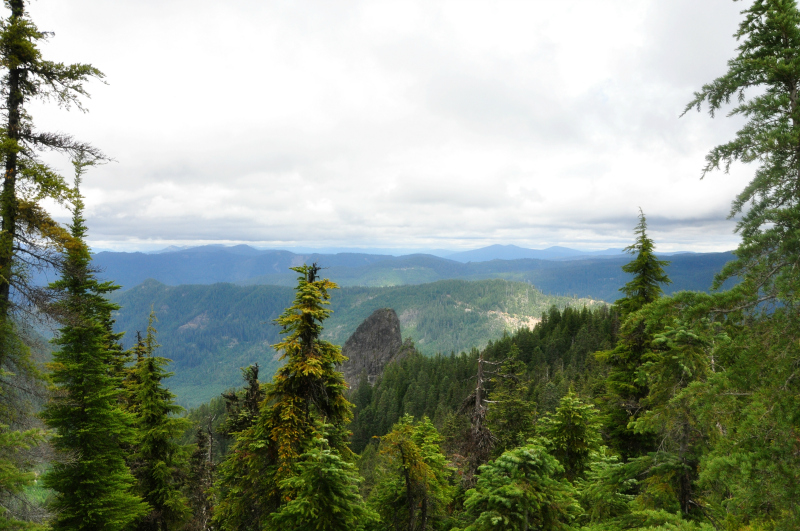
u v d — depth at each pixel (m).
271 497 13.17
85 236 15.90
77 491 14.45
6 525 10.52
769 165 6.64
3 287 11.24
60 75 11.90
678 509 9.37
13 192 11.17
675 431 10.23
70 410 15.03
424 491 12.92
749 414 6.29
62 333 15.41
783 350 6.04
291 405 13.41
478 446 18.09
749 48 7.63
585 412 13.34
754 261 6.43
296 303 13.80
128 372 21.08
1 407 11.16
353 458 14.80
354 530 10.45
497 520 8.16
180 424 20.53
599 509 10.61
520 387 26.55
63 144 12.01
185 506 20.09
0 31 10.51
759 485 6.14
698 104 7.88
